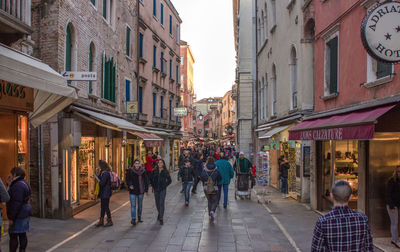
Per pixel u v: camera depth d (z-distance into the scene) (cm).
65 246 748
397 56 613
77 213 1136
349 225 328
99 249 726
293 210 1174
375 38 612
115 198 1483
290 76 1452
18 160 879
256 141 2420
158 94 2675
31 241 784
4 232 813
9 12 773
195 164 1631
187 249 730
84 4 1277
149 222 997
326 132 819
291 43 1434
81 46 1245
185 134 4909
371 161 800
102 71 1508
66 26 1110
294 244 765
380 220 798
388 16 612
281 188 1545
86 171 1323
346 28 933
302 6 1288
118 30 1759
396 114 667
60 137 1043
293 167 1458
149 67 2419
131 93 2019
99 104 1448
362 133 646
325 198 1139
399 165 733
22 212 623
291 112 1424
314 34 1255
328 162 1140
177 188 1831
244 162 1438
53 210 1041
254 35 2606
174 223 984
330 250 329
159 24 2709
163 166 992
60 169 1041
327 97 1048
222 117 8406
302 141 1308
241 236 837
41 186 1051
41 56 1054
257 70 2431
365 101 827
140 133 1695
